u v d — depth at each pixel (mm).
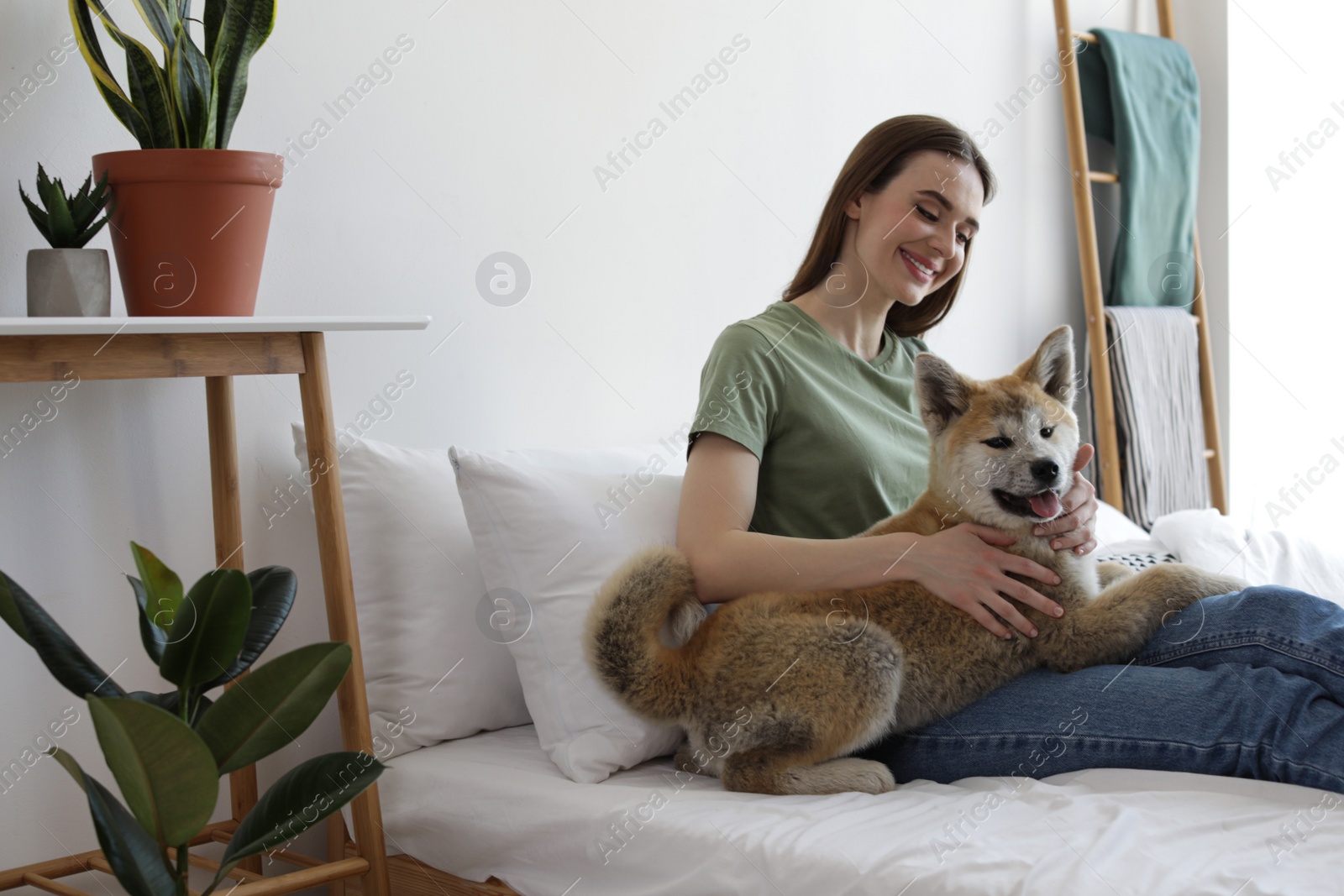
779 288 2199
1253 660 1140
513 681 1478
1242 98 3100
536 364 1802
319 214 1529
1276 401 3102
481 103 1717
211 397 1395
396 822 1315
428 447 1660
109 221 1211
